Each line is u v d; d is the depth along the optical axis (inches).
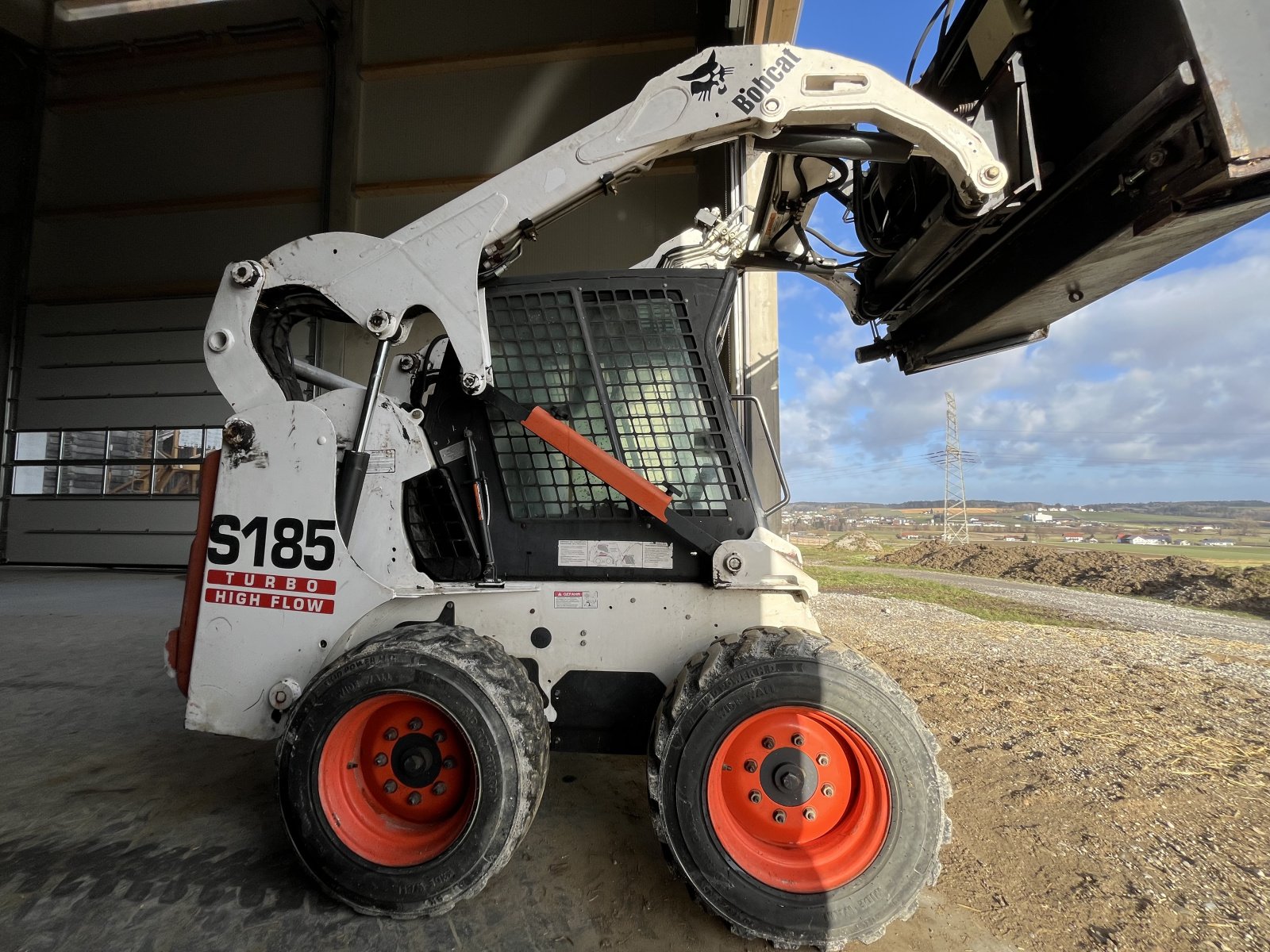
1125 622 235.3
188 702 75.2
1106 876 74.5
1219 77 51.9
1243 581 280.7
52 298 373.4
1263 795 94.3
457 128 324.5
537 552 79.2
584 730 76.8
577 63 313.7
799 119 73.7
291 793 65.2
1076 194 69.5
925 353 107.0
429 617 77.8
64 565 364.2
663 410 78.8
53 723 119.9
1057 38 67.9
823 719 63.6
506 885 71.2
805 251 111.6
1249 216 59.2
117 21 368.2
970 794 95.6
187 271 362.0
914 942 63.2
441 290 77.0
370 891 63.1
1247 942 63.0
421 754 68.1
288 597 74.0
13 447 375.6
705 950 61.4
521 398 80.0
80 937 61.7
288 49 353.1
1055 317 90.4
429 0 326.3
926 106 70.7
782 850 64.7
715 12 253.8
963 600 284.8
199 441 356.2
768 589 72.3
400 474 76.4
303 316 88.0
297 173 350.3
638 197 287.7
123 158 372.2
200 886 70.1
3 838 79.9
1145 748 112.6
